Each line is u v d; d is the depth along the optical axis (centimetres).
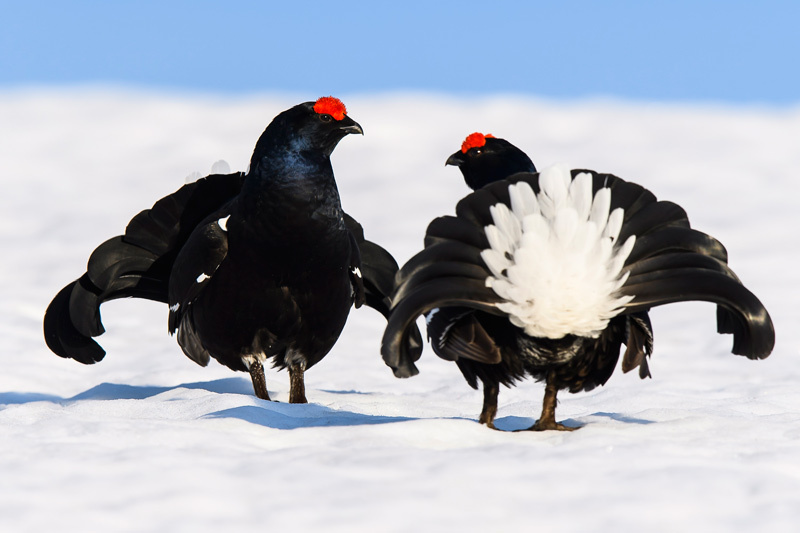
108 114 6769
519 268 723
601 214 715
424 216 3866
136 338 1850
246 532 557
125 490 617
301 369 1130
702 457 706
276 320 1076
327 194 1048
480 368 840
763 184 4591
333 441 749
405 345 709
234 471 655
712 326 1986
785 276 2652
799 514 590
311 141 1032
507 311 749
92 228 3550
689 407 1107
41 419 875
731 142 5762
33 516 577
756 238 3341
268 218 1032
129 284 1220
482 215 748
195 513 582
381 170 5041
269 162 1032
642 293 734
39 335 1822
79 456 682
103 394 1276
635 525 573
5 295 2275
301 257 1047
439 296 720
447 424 787
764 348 694
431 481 634
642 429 809
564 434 773
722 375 1484
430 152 5603
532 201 723
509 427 942
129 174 5106
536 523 574
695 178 4819
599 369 840
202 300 1084
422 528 564
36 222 3681
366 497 605
